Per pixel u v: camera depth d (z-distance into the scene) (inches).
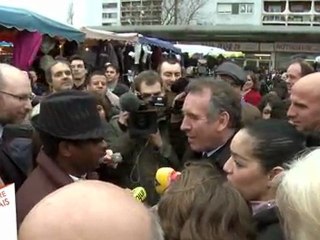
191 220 67.3
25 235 41.2
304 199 55.3
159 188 115.6
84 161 97.3
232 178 90.4
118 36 485.4
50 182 93.6
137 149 141.6
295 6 2493.8
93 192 43.2
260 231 78.6
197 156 130.4
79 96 97.0
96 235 39.8
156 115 144.0
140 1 2438.5
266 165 88.4
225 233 66.4
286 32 1305.4
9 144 112.0
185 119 117.2
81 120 96.1
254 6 2512.3
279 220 74.3
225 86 117.6
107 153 131.2
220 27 1283.2
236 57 876.6
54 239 39.8
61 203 41.6
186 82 205.9
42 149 98.7
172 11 2202.3
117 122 144.6
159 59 609.0
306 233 55.4
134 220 41.4
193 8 2191.2
